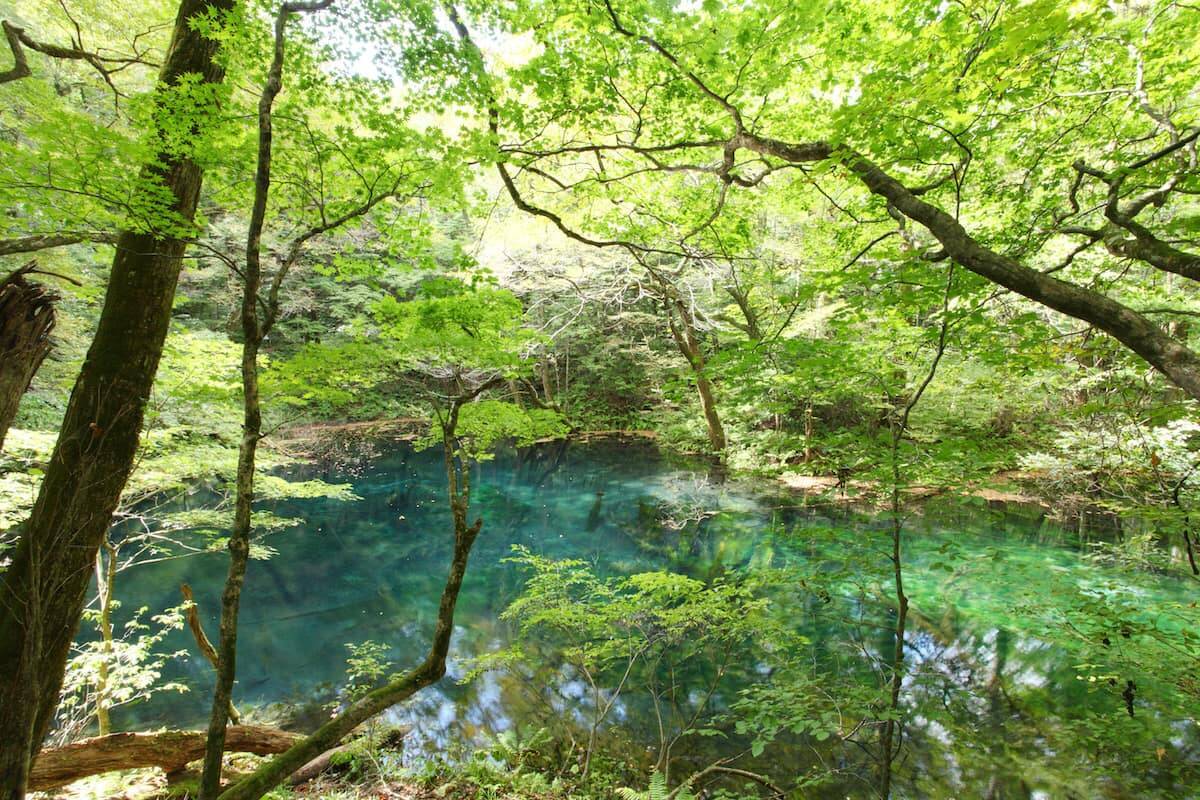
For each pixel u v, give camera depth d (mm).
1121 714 4766
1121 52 4262
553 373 24391
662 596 5652
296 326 19984
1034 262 6680
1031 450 9078
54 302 2756
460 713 5746
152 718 5691
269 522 7465
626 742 5246
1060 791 4371
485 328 4531
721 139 5129
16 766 2301
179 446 6312
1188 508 4551
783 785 4598
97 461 3359
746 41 4035
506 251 14000
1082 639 5086
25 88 4445
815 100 5641
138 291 3594
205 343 5742
